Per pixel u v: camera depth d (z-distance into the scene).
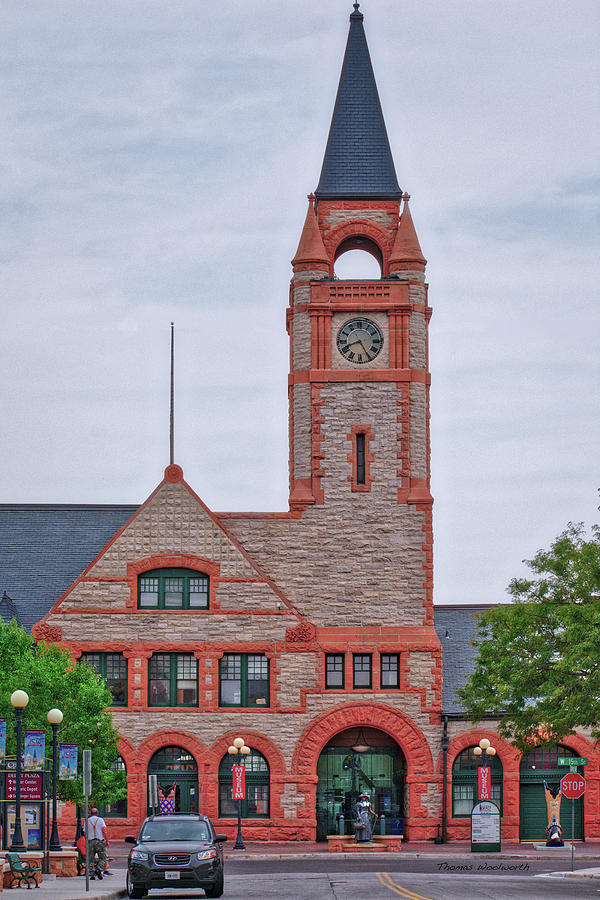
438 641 63.94
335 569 64.69
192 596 63.69
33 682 52.25
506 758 63.19
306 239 67.38
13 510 69.69
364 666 63.88
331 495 65.25
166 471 64.50
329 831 63.28
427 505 65.19
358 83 70.50
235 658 63.53
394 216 68.38
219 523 64.00
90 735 53.50
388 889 38.41
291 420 66.62
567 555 57.03
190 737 62.53
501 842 61.97
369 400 65.94
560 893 37.00
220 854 38.16
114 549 63.66
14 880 39.84
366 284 66.62
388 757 63.88
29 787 42.69
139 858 37.34
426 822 62.56
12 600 65.44
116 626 63.03
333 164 68.75
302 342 66.56
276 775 62.47
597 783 63.50
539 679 56.31
